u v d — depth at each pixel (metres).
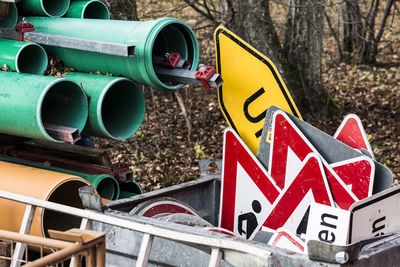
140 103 4.44
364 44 14.08
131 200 4.23
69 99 4.25
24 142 5.22
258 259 2.94
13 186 4.11
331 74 14.02
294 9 10.55
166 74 4.38
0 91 4.02
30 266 2.34
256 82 4.53
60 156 5.04
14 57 4.25
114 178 4.69
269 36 9.68
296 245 3.68
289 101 4.39
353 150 3.95
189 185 4.78
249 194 4.45
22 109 3.88
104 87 4.17
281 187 4.26
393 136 9.82
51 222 4.66
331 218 3.49
